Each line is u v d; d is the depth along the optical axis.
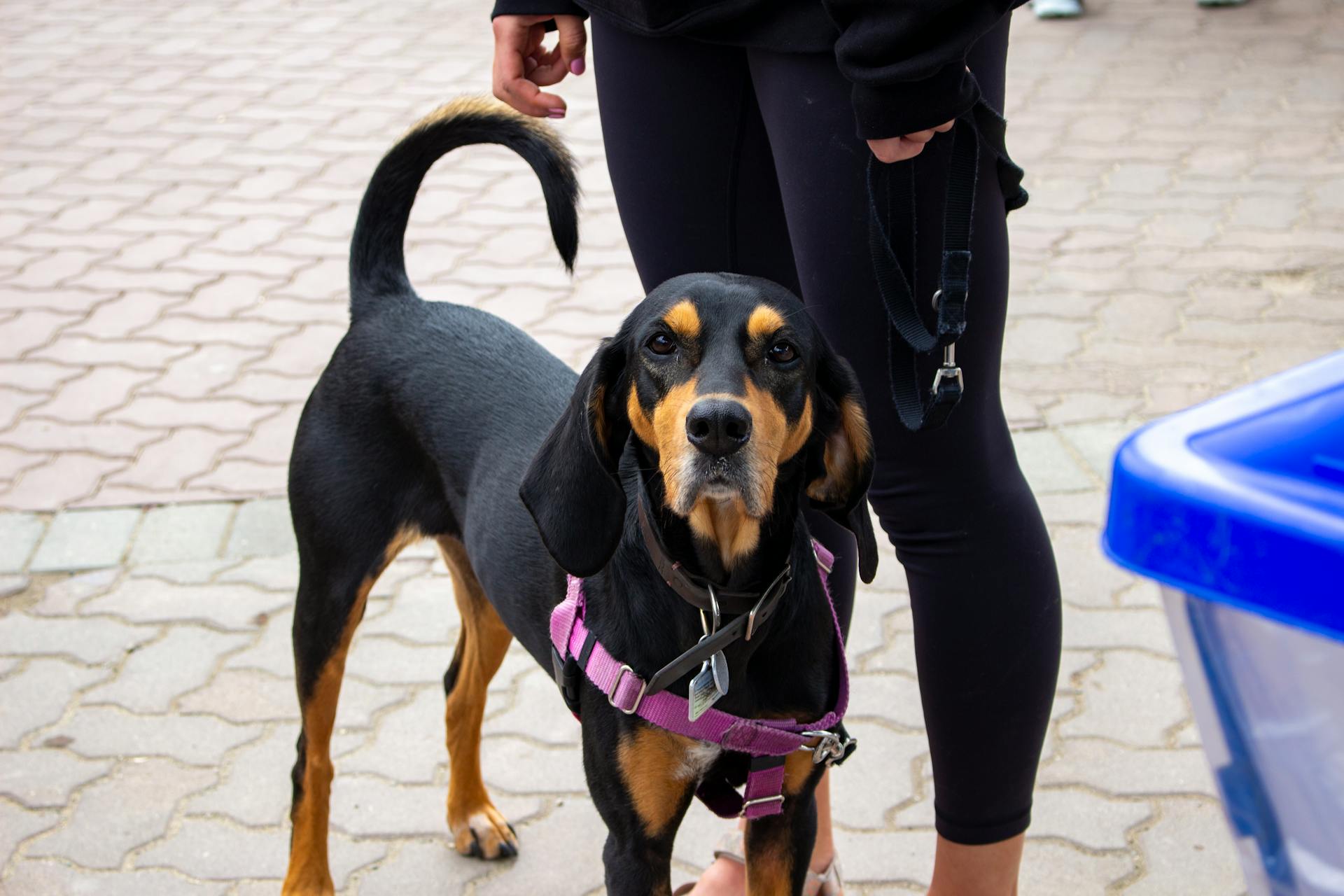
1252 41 7.76
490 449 2.45
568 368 2.62
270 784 2.93
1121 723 3.01
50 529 3.88
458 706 2.69
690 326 1.86
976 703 2.07
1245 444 0.88
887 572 3.61
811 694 2.01
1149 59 7.58
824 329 2.04
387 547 2.59
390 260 2.77
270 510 3.96
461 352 2.60
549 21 2.44
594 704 2.03
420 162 2.73
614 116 2.26
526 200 6.23
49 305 5.32
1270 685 0.85
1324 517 0.78
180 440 4.35
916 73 1.64
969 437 1.97
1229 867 2.60
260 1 9.66
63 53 8.60
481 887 2.68
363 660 3.36
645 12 2.05
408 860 2.75
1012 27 8.27
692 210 2.27
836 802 2.83
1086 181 6.09
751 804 2.00
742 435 1.76
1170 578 0.86
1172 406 4.29
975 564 2.01
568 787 2.93
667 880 2.09
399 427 2.60
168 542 3.82
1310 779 0.85
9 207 6.29
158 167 6.72
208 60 8.36
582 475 1.95
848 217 1.94
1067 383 4.46
